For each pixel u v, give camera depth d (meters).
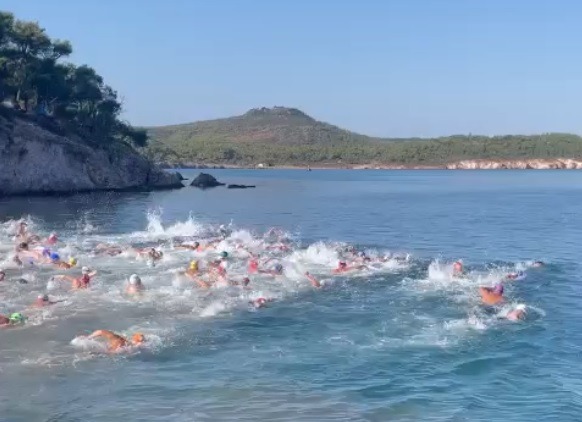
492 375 13.56
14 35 88.19
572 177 166.62
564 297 20.86
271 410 11.80
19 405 12.02
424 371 13.80
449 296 20.73
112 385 13.00
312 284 22.31
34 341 15.74
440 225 45.53
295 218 51.25
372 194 88.31
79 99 101.19
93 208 59.47
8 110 85.06
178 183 106.75
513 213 56.41
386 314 18.47
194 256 27.94
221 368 13.98
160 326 17.17
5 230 37.66
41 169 81.12
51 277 22.69
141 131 117.44
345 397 12.41
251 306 19.31
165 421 11.34
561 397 12.36
